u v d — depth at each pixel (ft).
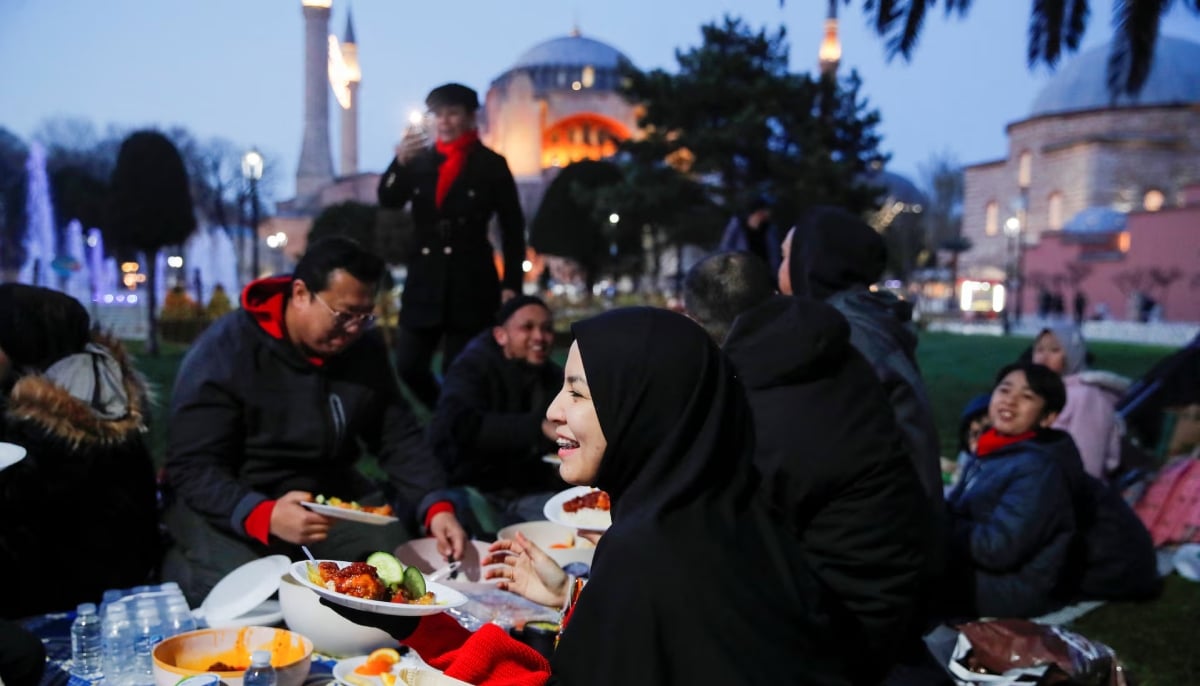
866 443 7.73
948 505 12.89
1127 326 111.14
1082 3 18.93
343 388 11.33
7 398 9.42
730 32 90.02
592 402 5.39
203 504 10.11
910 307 10.85
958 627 10.19
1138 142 171.42
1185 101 180.14
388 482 13.60
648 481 5.16
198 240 128.98
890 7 20.29
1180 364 18.61
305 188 144.25
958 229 195.00
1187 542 16.40
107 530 9.64
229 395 10.67
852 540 7.65
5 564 9.12
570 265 120.26
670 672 4.66
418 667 6.08
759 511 5.40
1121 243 146.30
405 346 17.94
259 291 10.89
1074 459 12.73
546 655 7.69
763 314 8.23
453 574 10.19
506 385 14.35
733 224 27.94
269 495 11.02
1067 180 179.11
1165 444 18.65
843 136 90.33
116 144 171.63
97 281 109.29
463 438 13.69
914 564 7.77
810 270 10.91
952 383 47.29
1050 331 17.92
